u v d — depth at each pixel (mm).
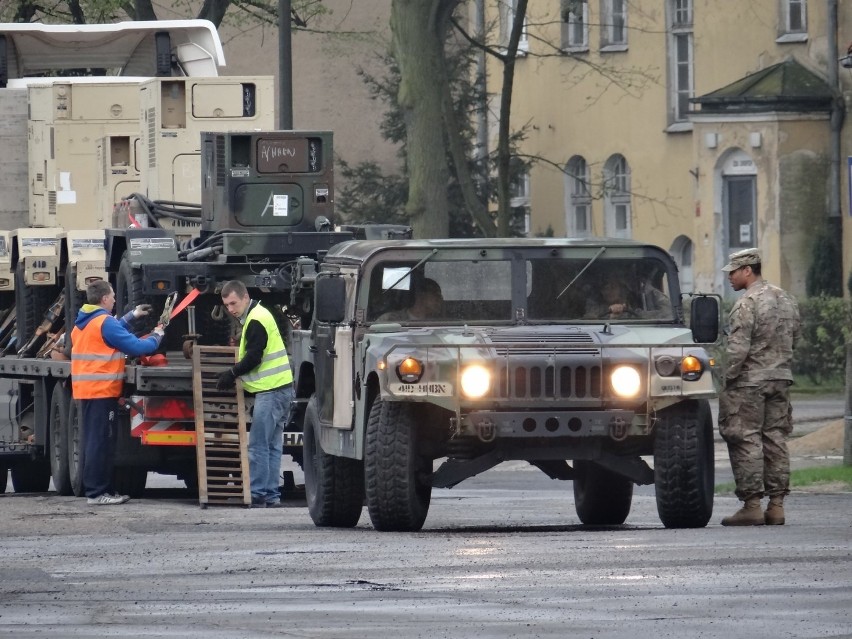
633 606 26750
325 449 42031
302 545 35781
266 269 52906
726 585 28672
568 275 40562
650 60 129750
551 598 27656
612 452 39125
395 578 30250
